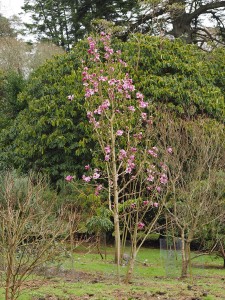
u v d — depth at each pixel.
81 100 12.90
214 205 8.59
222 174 9.30
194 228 8.12
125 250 11.80
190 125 11.23
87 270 8.48
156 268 9.29
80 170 12.91
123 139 10.77
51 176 13.28
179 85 13.02
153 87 12.72
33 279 6.75
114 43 13.72
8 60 27.14
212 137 10.20
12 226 5.55
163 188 8.98
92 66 13.21
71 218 7.64
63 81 13.60
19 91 17.75
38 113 13.70
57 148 13.27
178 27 23.91
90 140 12.57
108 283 7.19
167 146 9.70
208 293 6.67
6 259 5.66
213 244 10.02
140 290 6.59
